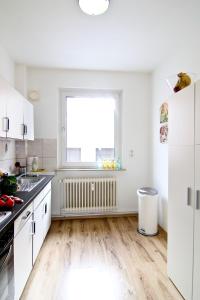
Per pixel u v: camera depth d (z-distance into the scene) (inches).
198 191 54.2
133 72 129.5
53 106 123.9
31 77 121.6
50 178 103.2
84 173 128.8
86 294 64.7
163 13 71.8
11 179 72.9
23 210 57.2
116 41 90.7
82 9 65.9
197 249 55.0
